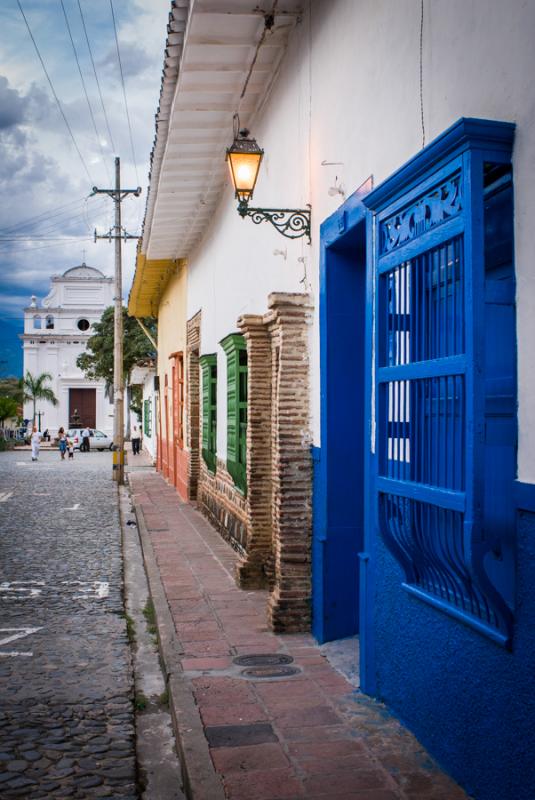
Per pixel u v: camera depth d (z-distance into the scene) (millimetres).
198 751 4578
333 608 6758
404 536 4523
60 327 62281
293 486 7113
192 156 11328
